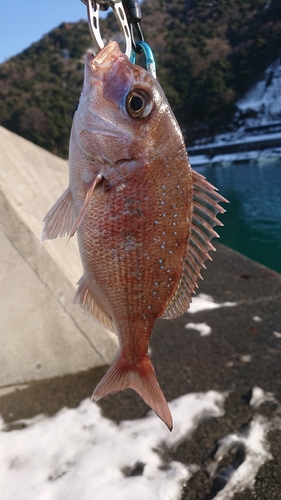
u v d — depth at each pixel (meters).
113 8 0.24
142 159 0.22
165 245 0.23
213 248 0.24
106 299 0.25
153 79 0.22
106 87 0.21
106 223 0.23
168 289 0.25
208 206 0.23
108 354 0.53
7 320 0.51
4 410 0.47
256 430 0.41
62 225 0.23
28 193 0.57
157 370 0.53
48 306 0.51
